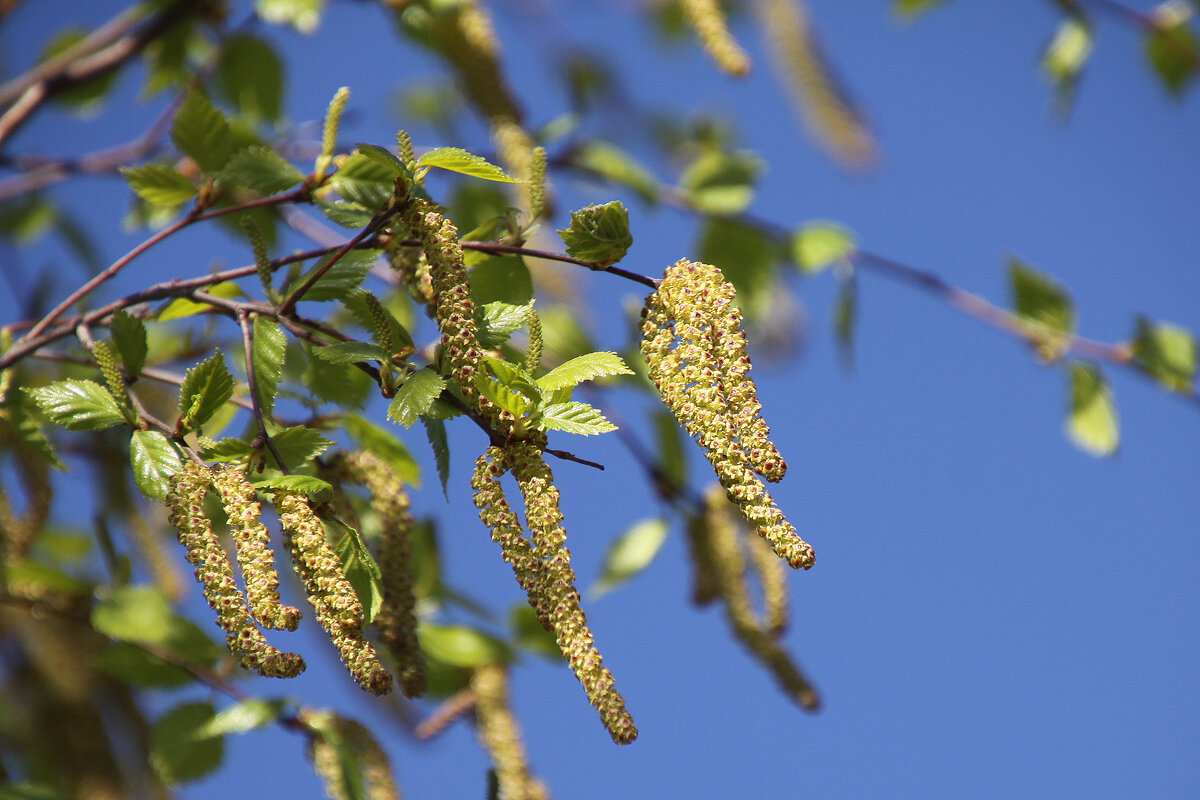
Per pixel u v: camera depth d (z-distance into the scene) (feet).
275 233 3.94
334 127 3.43
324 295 3.36
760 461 3.14
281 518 3.17
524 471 3.17
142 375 3.34
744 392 3.16
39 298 4.11
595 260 3.26
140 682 3.64
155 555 3.76
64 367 3.76
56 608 3.66
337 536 3.30
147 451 3.22
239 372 3.88
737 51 3.76
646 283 3.24
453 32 3.99
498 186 4.08
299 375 3.66
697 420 3.16
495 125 3.99
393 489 3.38
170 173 3.49
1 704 3.59
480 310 3.28
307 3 4.02
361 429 3.51
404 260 3.36
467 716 3.77
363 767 3.61
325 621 3.14
